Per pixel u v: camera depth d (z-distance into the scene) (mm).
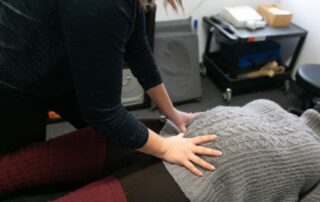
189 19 2104
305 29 2238
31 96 741
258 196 711
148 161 786
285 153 709
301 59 2344
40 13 569
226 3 2326
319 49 2170
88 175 807
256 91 2365
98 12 495
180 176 712
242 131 712
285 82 2357
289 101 2291
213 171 692
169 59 2020
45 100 794
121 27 534
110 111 608
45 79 702
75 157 781
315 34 2174
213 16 2289
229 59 2256
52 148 776
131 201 673
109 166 814
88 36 513
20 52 639
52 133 1753
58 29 587
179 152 734
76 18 499
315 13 2137
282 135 748
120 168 795
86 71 551
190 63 2074
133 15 571
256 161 679
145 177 720
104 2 493
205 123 772
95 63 542
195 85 2123
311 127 848
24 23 594
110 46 536
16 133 788
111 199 668
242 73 2227
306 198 776
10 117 754
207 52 2469
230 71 2205
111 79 573
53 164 761
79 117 920
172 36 1976
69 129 1794
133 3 550
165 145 737
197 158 715
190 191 685
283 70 2348
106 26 510
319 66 1854
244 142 692
